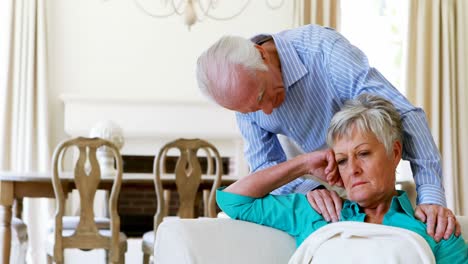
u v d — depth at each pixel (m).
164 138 6.03
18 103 5.80
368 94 1.83
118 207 6.57
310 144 2.31
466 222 1.91
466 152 6.09
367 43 6.35
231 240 1.81
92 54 6.11
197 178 4.24
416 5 6.13
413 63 6.13
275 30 6.23
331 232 1.69
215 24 6.20
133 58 6.15
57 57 6.08
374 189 1.75
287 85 2.11
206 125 5.99
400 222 1.75
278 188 2.10
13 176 4.17
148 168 6.38
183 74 6.18
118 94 6.12
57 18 6.08
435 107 6.05
